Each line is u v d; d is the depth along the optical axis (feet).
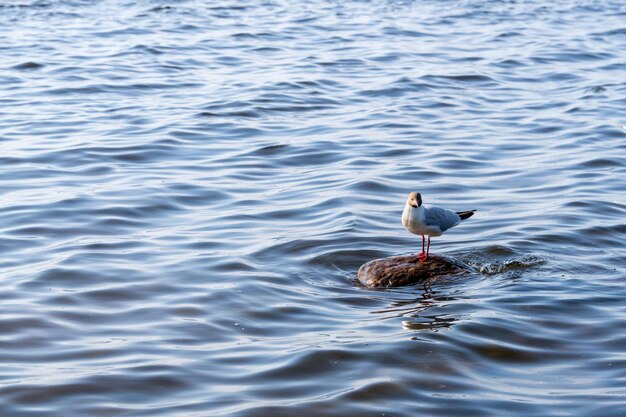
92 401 29.40
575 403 29.48
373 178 55.31
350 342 33.76
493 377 31.40
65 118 68.80
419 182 55.11
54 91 76.95
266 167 58.13
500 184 54.90
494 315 36.24
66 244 44.11
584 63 89.66
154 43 96.32
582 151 61.46
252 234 46.09
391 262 41.11
